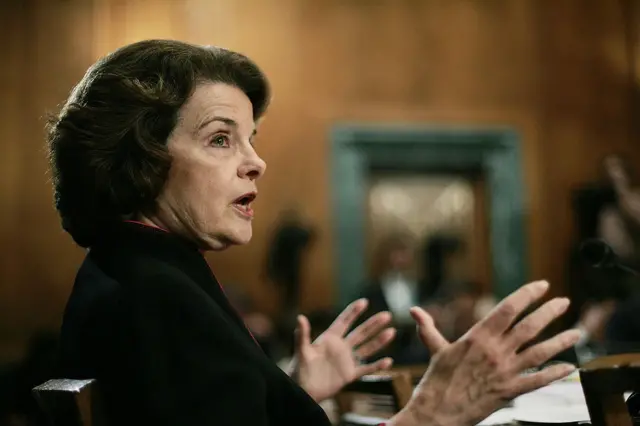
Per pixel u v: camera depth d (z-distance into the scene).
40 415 3.44
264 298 7.84
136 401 0.94
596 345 3.52
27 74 8.08
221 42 8.16
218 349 0.95
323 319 6.16
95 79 1.11
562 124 8.41
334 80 8.26
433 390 0.97
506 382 0.95
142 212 1.13
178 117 1.11
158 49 1.12
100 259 1.10
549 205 8.30
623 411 0.94
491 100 8.38
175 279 0.99
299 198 8.07
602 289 3.82
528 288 0.96
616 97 8.45
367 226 8.56
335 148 8.16
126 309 0.97
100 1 8.16
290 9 8.28
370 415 1.66
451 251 8.09
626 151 8.37
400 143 8.23
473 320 5.43
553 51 8.48
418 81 8.33
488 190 8.45
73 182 1.11
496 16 8.47
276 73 8.21
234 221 1.12
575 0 8.53
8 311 7.82
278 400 0.99
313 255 8.01
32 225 7.96
